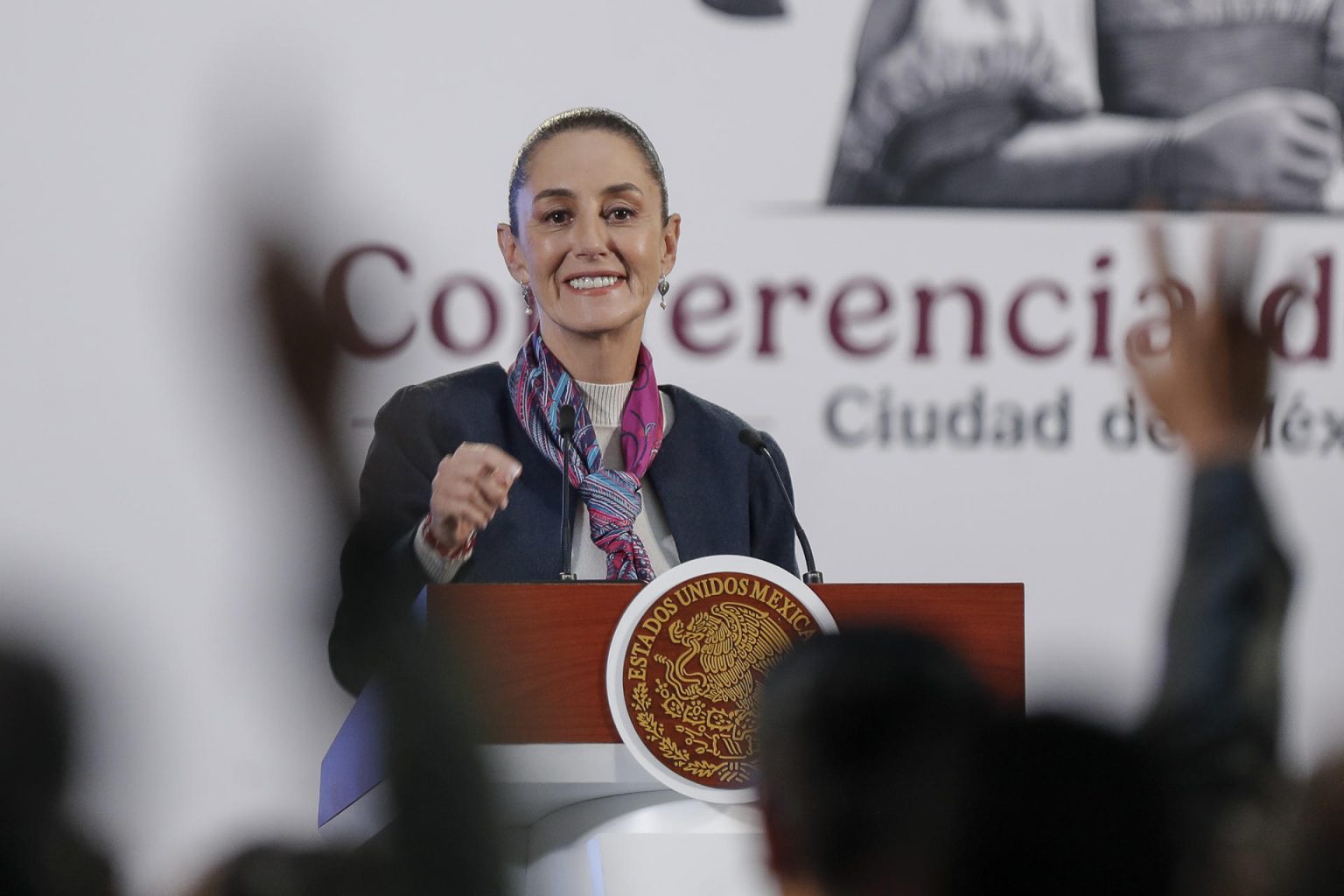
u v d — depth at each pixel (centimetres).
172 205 1495
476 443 1035
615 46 1554
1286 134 1577
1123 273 1572
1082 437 1566
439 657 378
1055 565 1560
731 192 1559
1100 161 1573
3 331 1481
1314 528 1557
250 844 380
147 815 1428
